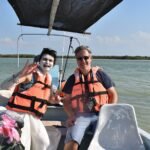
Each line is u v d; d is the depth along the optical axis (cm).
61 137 219
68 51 345
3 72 1364
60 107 257
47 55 205
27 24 333
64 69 341
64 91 208
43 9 291
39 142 194
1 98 264
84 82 204
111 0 275
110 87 206
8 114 190
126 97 806
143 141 193
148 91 930
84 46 206
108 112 185
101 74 208
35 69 204
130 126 184
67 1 276
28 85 200
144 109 634
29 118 194
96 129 183
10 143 176
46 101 202
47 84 204
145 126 498
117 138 183
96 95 201
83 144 199
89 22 323
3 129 176
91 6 286
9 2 287
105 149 180
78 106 202
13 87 193
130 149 182
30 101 196
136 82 1241
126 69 2516
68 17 312
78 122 192
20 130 186
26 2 279
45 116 257
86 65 204
